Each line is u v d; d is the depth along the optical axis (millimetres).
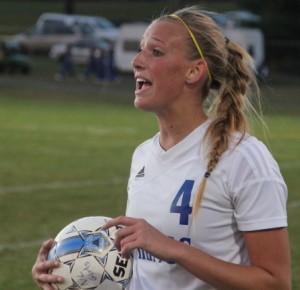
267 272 7273
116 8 148250
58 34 103062
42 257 7918
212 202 7496
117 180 30297
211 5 137375
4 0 152125
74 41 102188
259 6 104125
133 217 7750
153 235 7172
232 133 7656
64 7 147875
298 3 100875
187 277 7617
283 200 7473
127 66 92812
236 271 7188
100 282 7770
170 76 7734
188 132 7867
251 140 7645
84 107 65062
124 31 92938
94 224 7957
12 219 23016
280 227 7348
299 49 97688
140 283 7836
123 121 54750
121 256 7715
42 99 70438
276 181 7438
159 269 7695
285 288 7305
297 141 45594
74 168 33062
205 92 7910
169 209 7613
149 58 7777
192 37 7766
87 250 7785
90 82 86500
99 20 106500
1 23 136750
